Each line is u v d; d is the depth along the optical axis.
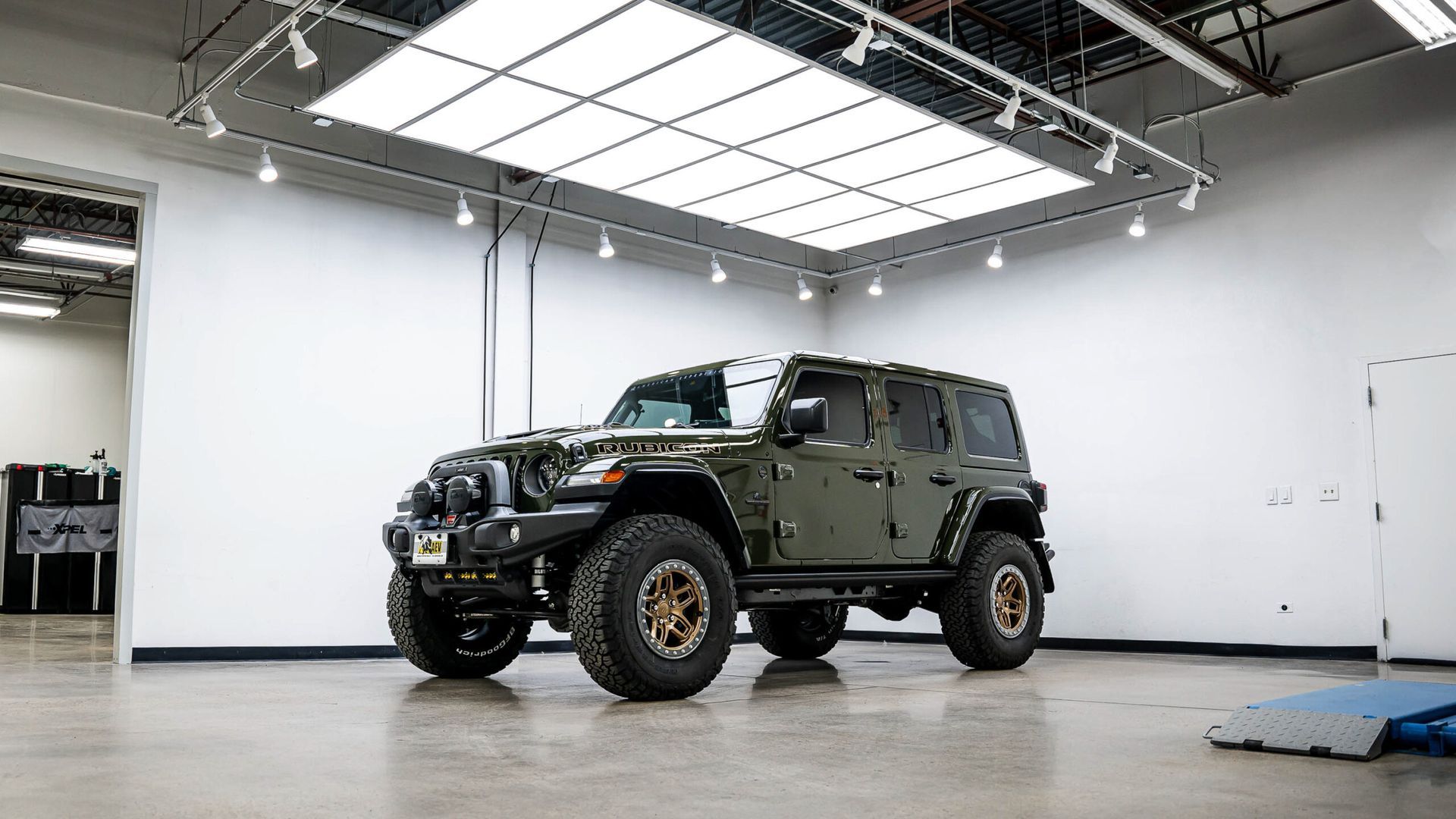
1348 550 7.67
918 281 10.89
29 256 13.36
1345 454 7.75
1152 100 9.05
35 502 13.79
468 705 4.33
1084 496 9.27
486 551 4.46
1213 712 4.09
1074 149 9.54
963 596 6.11
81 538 13.96
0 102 6.84
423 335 8.59
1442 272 7.40
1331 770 2.78
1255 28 7.86
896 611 6.46
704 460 4.88
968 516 6.04
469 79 6.13
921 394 6.15
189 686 5.27
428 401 8.55
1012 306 10.02
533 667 6.65
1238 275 8.46
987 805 2.33
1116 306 9.23
